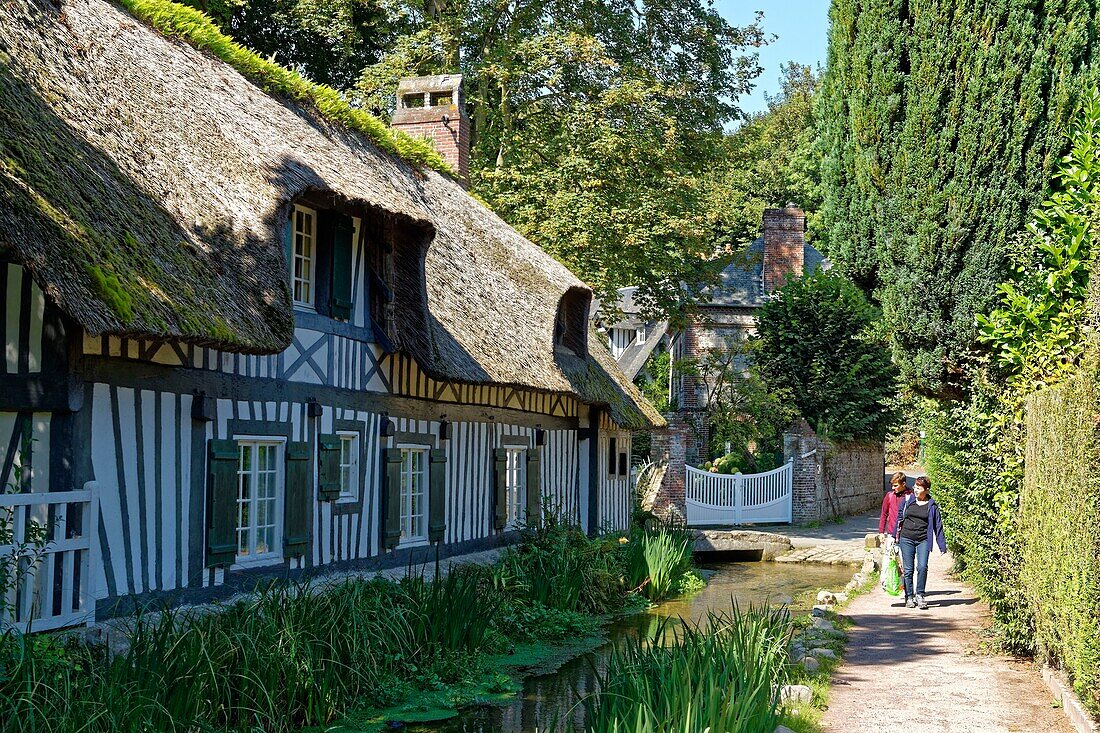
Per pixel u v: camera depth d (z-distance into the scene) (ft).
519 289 57.62
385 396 45.62
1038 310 36.22
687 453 104.32
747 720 23.59
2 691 22.44
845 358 98.48
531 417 60.39
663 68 87.76
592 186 79.00
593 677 36.99
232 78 44.50
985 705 28.50
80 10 38.19
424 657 35.27
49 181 28.45
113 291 27.43
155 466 32.24
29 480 29.32
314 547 40.34
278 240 35.76
